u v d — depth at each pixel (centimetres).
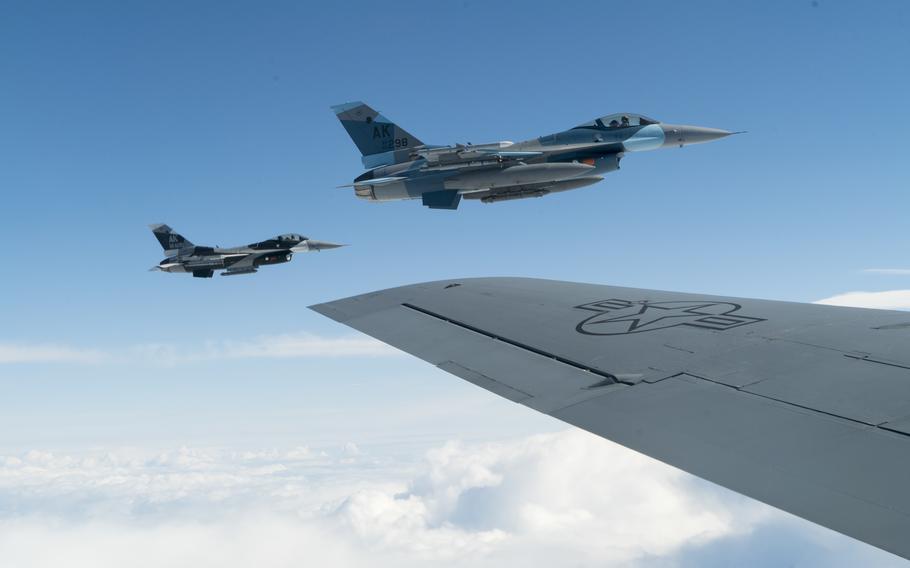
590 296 888
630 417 494
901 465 377
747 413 474
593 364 626
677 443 442
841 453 400
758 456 411
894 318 673
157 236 5916
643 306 810
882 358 551
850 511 341
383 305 930
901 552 303
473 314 840
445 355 711
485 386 608
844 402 471
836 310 725
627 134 3578
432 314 859
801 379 526
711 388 529
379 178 3766
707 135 3575
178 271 5475
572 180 3581
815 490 365
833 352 579
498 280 1027
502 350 700
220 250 5456
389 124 3991
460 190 3578
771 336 641
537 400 561
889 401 464
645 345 656
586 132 3603
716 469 402
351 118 4012
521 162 3541
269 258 5400
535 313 814
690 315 752
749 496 370
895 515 332
